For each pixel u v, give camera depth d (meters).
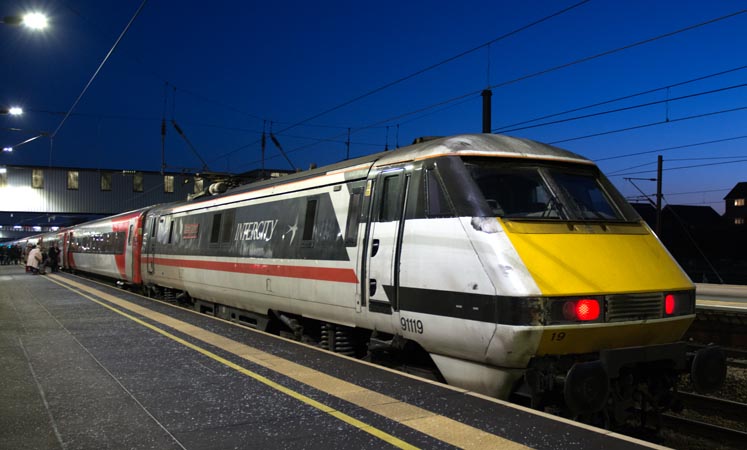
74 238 31.66
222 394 5.37
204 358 6.94
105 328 9.30
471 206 5.78
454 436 4.25
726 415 7.65
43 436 4.27
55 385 5.71
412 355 7.12
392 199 6.86
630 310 5.46
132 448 4.03
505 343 5.14
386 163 7.12
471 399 5.16
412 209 6.43
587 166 6.86
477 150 6.29
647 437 6.06
